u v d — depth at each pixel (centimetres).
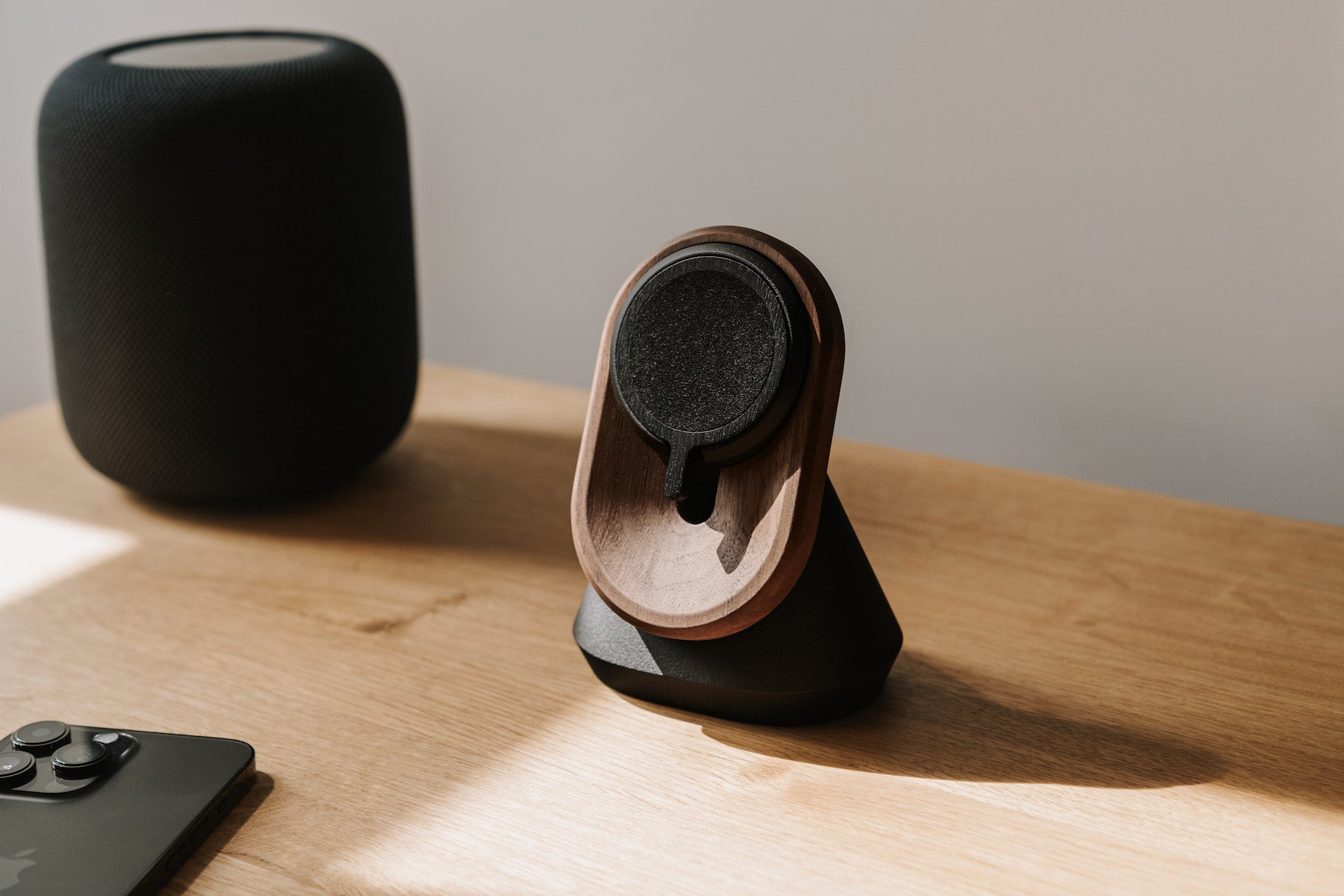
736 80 82
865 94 78
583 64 87
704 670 46
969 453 82
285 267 60
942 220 78
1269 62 67
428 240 97
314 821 41
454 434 78
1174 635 53
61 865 37
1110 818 41
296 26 97
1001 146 75
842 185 81
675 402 44
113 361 61
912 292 81
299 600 57
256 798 42
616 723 47
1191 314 73
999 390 80
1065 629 54
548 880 38
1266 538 62
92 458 65
